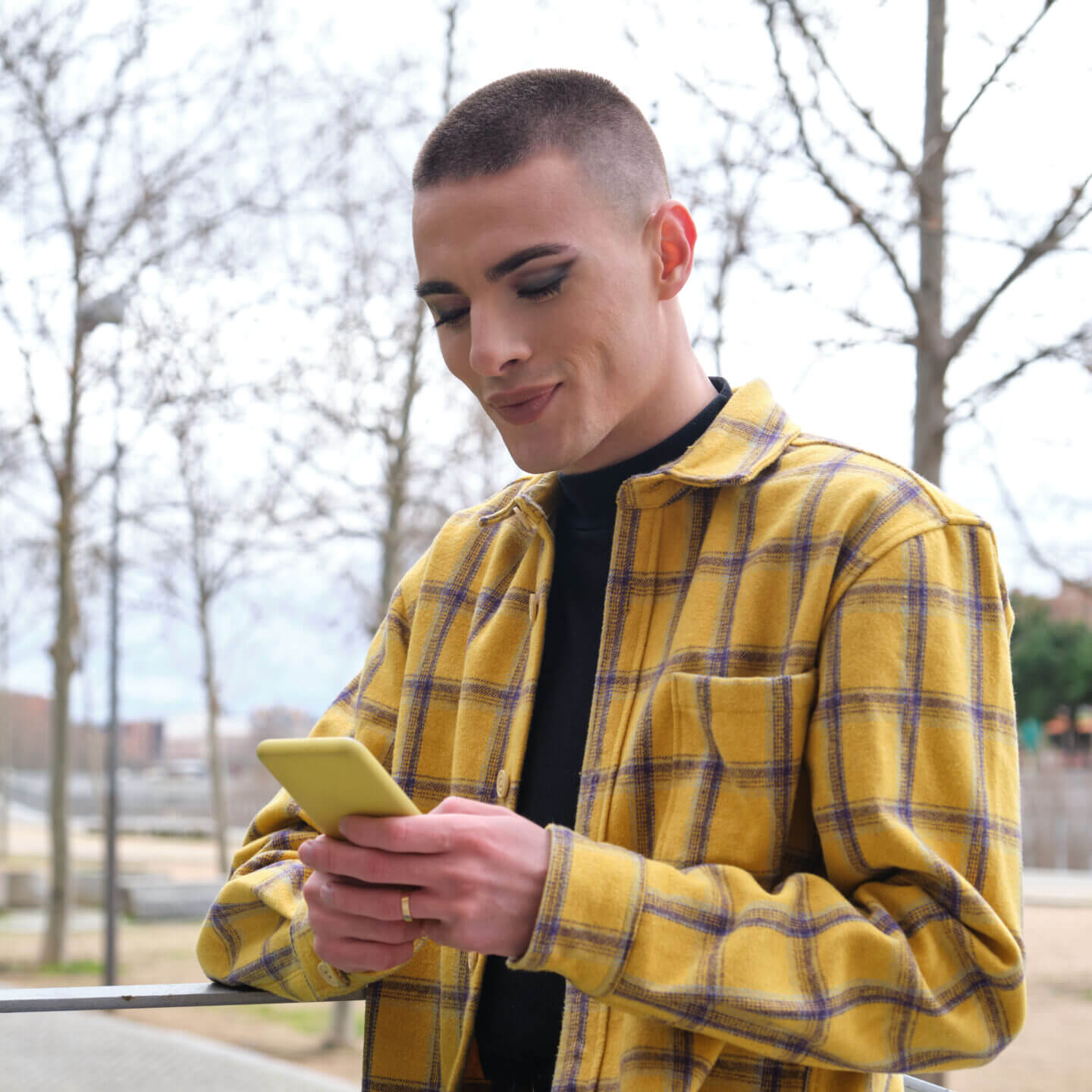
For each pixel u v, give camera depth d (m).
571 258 1.24
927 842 1.13
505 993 1.33
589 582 1.41
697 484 1.29
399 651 1.58
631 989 1.05
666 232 1.33
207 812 37.97
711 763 1.20
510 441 1.31
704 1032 1.06
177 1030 8.53
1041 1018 9.98
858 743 1.14
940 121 4.48
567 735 1.36
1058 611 28.05
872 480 1.26
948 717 1.16
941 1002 1.08
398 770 1.47
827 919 1.10
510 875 1.05
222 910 1.44
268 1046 8.35
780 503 1.28
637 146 1.31
